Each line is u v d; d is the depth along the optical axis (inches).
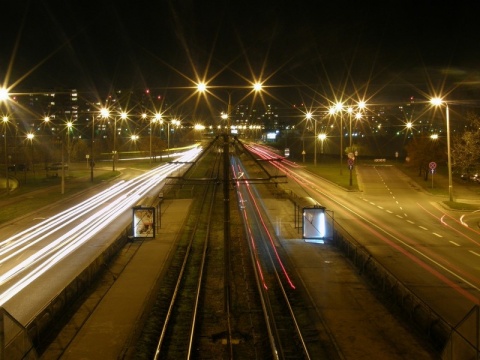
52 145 4136.3
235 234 1369.3
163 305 783.7
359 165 3410.4
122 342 629.3
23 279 912.3
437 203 1942.7
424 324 649.0
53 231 1382.9
